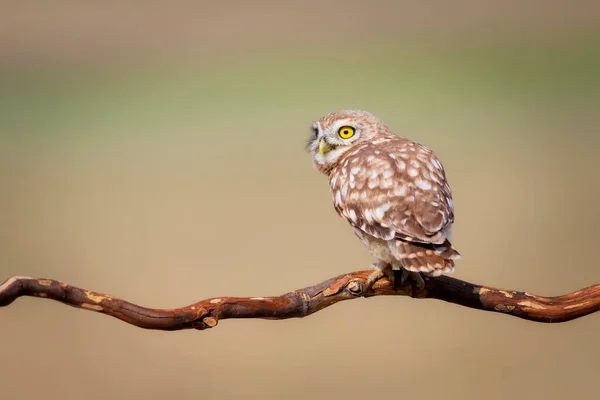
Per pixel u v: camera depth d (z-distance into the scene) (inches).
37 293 229.6
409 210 265.0
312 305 263.9
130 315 238.5
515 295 272.2
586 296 272.1
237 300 251.3
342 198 282.7
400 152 281.9
